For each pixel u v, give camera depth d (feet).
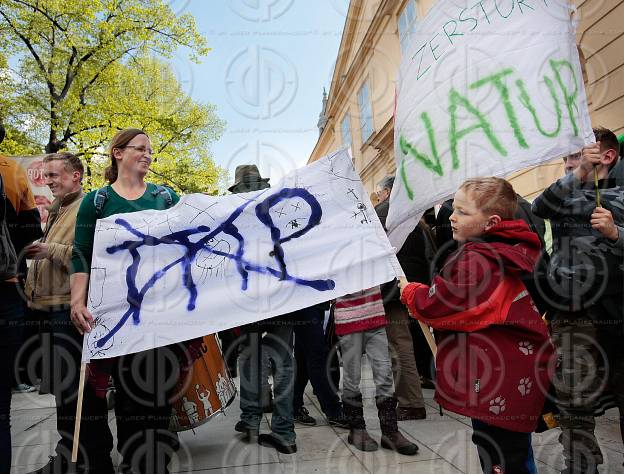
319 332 9.39
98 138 32.32
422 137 6.45
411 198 6.54
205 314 6.68
